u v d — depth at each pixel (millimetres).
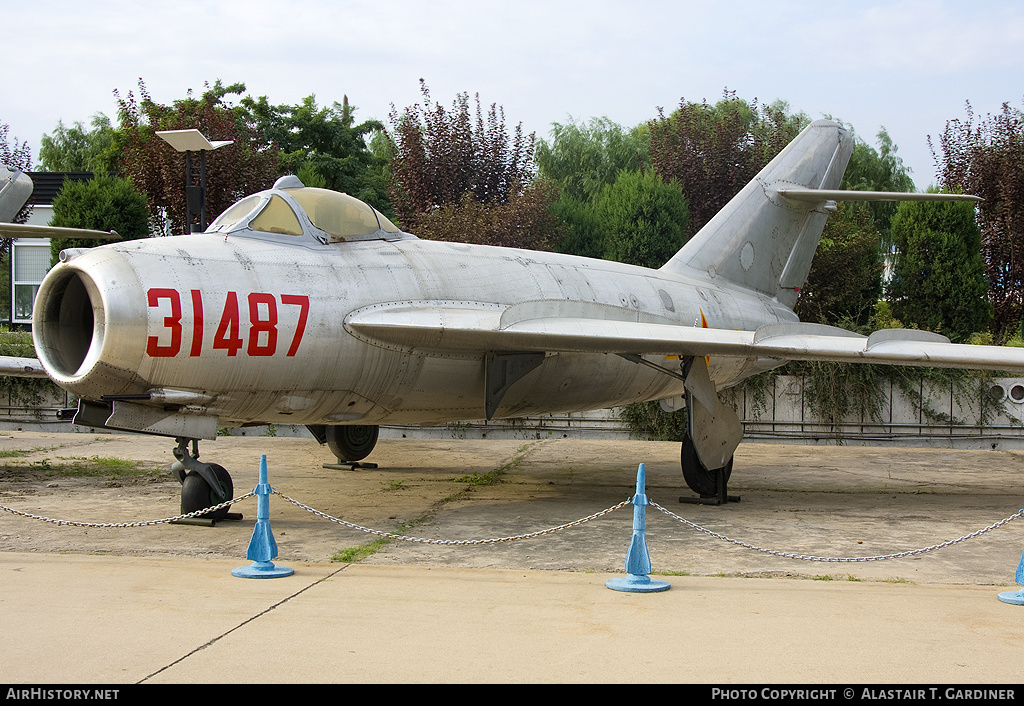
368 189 28406
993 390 16719
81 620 4859
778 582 6082
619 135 35094
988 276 21875
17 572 6031
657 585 5746
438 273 8938
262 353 7500
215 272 7367
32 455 13531
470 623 4891
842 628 4867
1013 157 20953
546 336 8195
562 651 4414
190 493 7844
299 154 28734
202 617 4945
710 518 8875
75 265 7039
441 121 22625
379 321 7961
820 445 17047
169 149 20312
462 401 9492
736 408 17359
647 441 17266
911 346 9062
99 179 20406
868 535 7965
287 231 8312
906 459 14875
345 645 4469
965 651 4480
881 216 32219
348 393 8398
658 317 10898
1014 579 6270
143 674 4016
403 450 15406
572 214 21953
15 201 13281
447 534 7777
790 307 13891
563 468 13195
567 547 7273
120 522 8078
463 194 21609
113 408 7266
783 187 13297
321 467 12906
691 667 4195
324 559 6680
